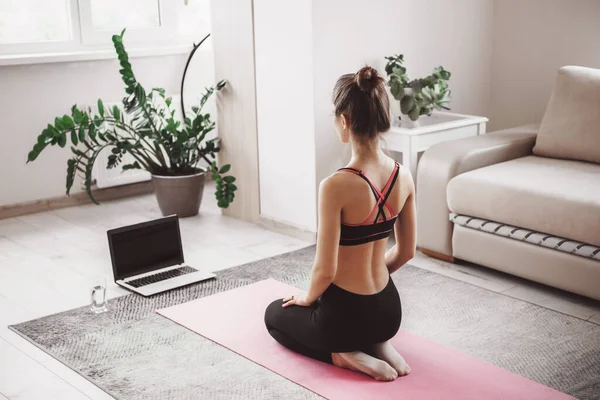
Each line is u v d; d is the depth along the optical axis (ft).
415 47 13.82
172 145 14.14
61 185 15.37
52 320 10.11
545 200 10.23
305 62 12.30
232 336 9.46
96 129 13.56
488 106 15.72
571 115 11.96
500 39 15.21
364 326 8.16
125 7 15.85
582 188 10.35
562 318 9.89
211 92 14.23
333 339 8.30
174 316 10.11
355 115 7.91
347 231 7.98
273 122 13.19
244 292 10.86
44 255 12.64
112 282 11.43
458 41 14.64
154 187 14.46
